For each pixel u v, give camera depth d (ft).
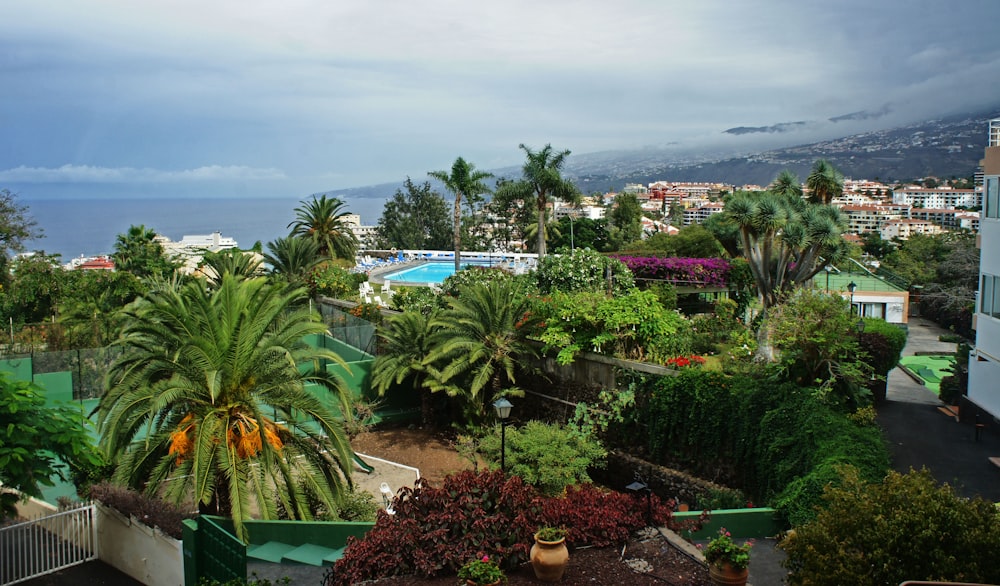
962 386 58.65
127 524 38.01
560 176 152.35
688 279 91.61
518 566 28.96
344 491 47.52
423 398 75.82
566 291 79.97
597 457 62.90
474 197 153.79
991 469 44.65
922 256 154.51
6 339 84.64
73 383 70.90
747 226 62.49
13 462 35.86
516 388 70.79
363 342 81.05
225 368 41.52
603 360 65.10
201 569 32.83
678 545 30.96
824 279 111.86
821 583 24.02
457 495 30.71
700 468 56.65
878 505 25.48
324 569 34.27
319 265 119.34
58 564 38.96
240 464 40.93
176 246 232.12
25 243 126.93
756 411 51.21
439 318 72.23
